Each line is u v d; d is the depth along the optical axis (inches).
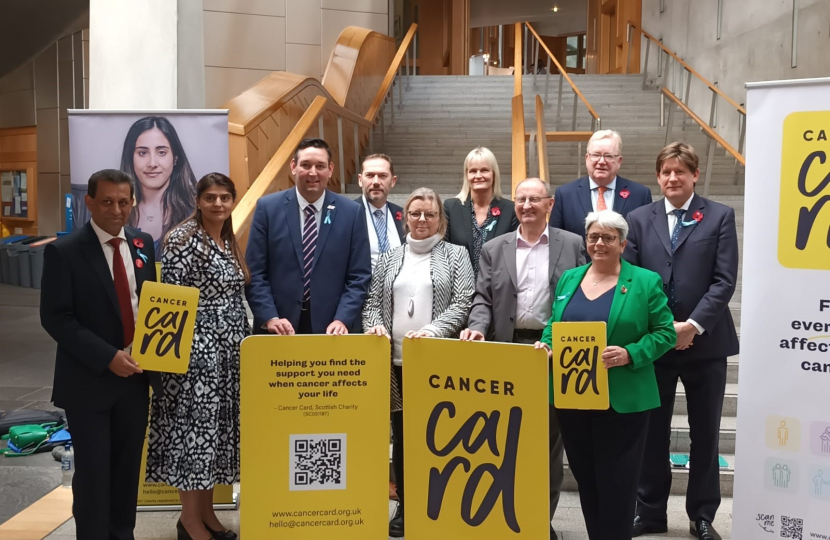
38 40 462.0
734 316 195.0
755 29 326.0
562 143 331.3
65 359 109.5
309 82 299.4
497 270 123.5
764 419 107.4
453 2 701.3
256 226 128.1
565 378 104.4
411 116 403.5
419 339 103.9
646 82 454.9
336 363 104.3
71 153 140.9
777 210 104.9
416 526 104.9
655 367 127.0
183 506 124.3
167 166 141.5
